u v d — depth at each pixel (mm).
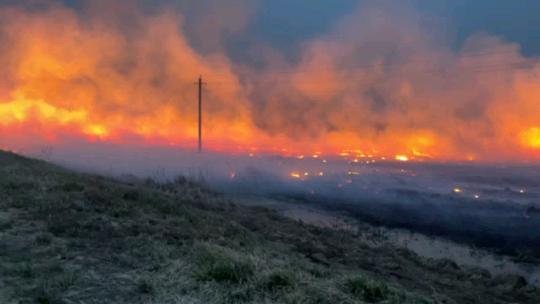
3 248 8633
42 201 12820
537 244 22547
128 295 6664
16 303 6160
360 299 7285
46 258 8156
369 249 18688
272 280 7176
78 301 6332
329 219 28094
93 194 14438
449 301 11211
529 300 13461
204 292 6809
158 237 10180
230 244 10711
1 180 15523
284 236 18281
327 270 10070
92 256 8438
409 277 13797
